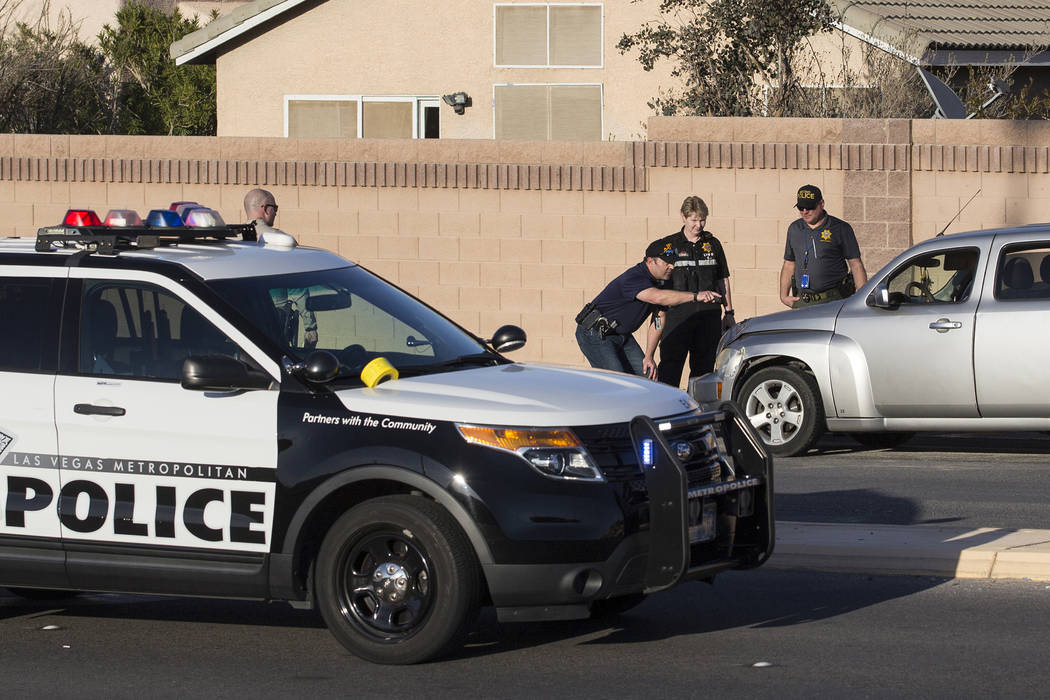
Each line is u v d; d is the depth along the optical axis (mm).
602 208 27562
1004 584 13625
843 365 20969
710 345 20656
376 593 11102
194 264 12156
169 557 11492
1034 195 26469
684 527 10859
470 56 38812
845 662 11188
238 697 10531
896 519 16516
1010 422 20219
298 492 11133
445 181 27906
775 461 21344
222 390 11430
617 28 38344
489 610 13195
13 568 11844
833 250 22797
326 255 13359
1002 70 34438
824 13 30422
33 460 11781
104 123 46781
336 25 39000
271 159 28281
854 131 26750
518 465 10742
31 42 44875
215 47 39219
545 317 27859
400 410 11062
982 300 20250
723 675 10891
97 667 11391
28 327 12055
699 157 27203
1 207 28938
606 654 11539
